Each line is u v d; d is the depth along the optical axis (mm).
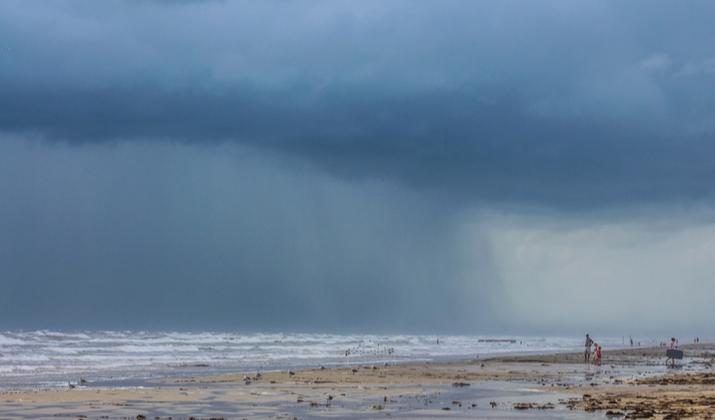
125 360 66812
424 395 34062
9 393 32688
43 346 87938
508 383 42469
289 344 125875
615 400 29984
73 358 68125
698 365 68688
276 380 43719
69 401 29562
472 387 39219
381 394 34500
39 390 35281
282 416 25578
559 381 44312
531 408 27859
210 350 94125
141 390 35250
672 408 26516
